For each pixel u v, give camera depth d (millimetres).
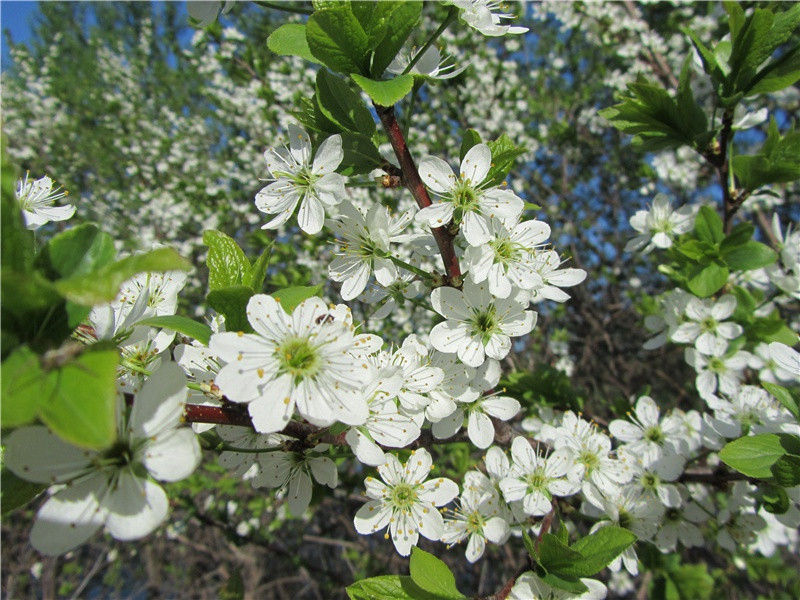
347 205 122
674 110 165
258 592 421
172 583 542
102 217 547
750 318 188
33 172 646
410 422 104
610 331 415
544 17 390
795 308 346
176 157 549
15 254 69
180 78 779
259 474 116
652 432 172
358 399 91
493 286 115
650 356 396
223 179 486
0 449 82
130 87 717
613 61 433
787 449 115
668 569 181
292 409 88
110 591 564
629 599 349
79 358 64
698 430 179
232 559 437
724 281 161
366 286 137
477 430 131
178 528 368
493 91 379
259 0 101
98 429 59
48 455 74
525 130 407
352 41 98
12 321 68
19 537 500
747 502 154
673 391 407
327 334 93
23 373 63
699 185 416
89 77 799
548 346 350
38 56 946
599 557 101
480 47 373
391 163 121
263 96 366
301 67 389
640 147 176
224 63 392
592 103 469
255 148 451
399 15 97
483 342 120
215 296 93
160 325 89
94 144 654
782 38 147
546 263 135
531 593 108
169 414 78
